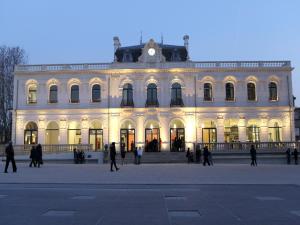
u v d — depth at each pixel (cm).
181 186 1747
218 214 1009
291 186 1748
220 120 5038
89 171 2794
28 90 5228
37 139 5125
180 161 4456
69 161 4528
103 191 1533
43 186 1728
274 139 5069
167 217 963
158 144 5028
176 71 5116
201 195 1409
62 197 1344
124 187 1698
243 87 5103
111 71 5147
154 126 5091
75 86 5206
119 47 5753
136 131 5056
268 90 5109
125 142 5078
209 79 5119
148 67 5134
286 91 5103
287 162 4203
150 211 1052
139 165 3769
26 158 4431
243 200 1276
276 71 5122
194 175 2391
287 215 995
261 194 1448
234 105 5072
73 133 5141
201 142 4959
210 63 5141
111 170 2806
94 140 5106
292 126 5050
